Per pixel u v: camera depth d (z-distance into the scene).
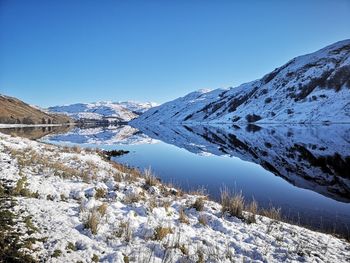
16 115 166.25
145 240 6.12
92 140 49.31
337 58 125.88
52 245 5.16
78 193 8.86
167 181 17.59
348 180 18.19
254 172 21.39
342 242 8.15
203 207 9.47
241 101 169.50
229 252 6.16
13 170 10.26
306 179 18.78
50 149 19.27
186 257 5.67
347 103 85.75
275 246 7.04
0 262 4.39
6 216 5.95
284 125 83.00
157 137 60.88
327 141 35.91
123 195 9.55
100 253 5.27
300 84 123.38
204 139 53.94
